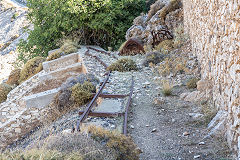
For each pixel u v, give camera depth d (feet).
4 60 114.93
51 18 60.08
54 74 41.42
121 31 60.08
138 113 20.34
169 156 13.87
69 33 61.41
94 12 58.95
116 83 28.50
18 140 30.22
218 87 16.70
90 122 18.83
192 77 25.82
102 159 11.00
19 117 30.60
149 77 29.96
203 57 23.09
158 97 23.12
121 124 18.17
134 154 12.65
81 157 10.61
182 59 30.45
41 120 30.12
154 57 35.68
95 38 62.95
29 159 10.55
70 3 54.34
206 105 19.10
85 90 27.30
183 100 21.71
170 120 18.37
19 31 160.76
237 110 12.10
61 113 27.25
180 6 45.60
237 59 12.22
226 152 13.08
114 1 59.62
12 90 43.80
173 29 44.21
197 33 27.04
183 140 15.34
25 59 65.00
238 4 12.05
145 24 51.26
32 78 44.39
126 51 45.16
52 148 11.58
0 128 29.84
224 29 14.98
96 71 35.06
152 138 16.15
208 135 15.05
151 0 61.26
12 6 208.54
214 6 17.78
